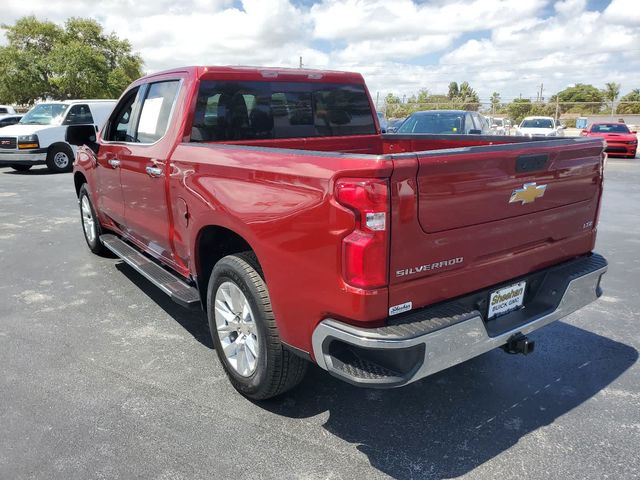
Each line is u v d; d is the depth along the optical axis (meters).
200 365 3.71
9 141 14.03
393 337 2.33
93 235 6.13
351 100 4.70
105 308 4.77
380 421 3.07
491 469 2.65
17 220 8.48
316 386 3.43
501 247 2.78
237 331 3.26
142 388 3.41
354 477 2.61
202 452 2.78
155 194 3.95
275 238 2.68
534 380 3.52
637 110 38.41
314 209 2.45
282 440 2.89
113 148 4.67
